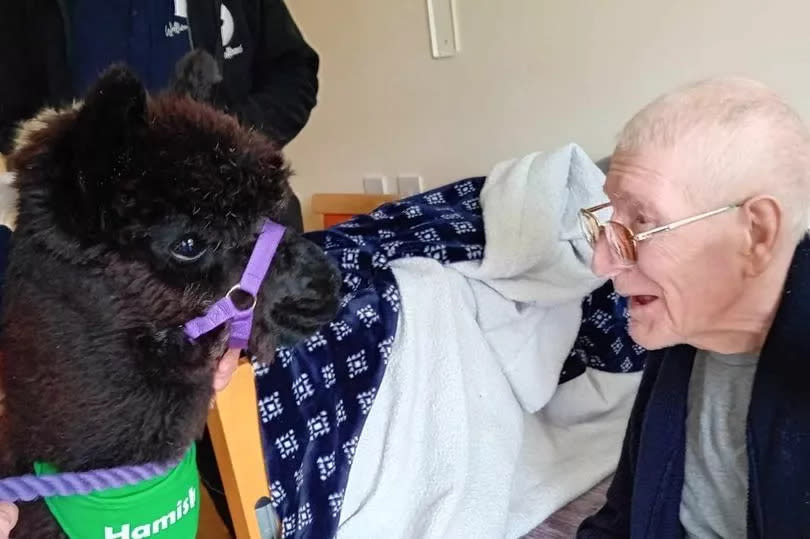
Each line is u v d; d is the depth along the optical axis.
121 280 0.77
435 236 1.50
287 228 0.93
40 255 0.77
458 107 2.36
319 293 0.95
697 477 0.96
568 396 1.64
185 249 0.79
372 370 1.31
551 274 1.50
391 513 1.33
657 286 0.85
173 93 0.90
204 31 1.53
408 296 1.36
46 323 0.77
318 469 1.24
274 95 1.71
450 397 1.35
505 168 1.62
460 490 1.33
